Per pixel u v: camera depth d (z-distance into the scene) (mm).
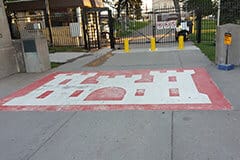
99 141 3680
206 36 16906
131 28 27500
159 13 15406
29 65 8969
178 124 4031
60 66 9922
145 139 3639
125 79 7082
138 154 3273
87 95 5855
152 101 5125
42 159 3322
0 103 5801
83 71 8672
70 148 3547
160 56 10508
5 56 8469
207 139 3520
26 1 16453
